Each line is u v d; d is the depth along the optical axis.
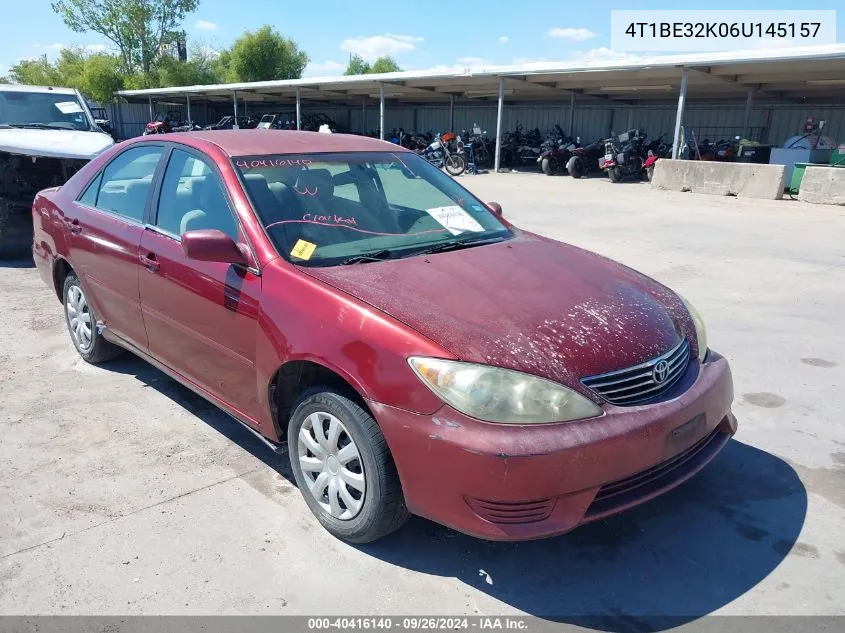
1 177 8.23
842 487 3.37
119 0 43.72
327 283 2.89
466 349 2.52
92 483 3.33
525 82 22.64
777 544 2.93
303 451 3.03
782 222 11.39
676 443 2.67
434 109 34.50
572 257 3.53
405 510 2.76
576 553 2.88
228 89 29.97
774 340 5.47
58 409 4.13
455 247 3.50
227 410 3.45
